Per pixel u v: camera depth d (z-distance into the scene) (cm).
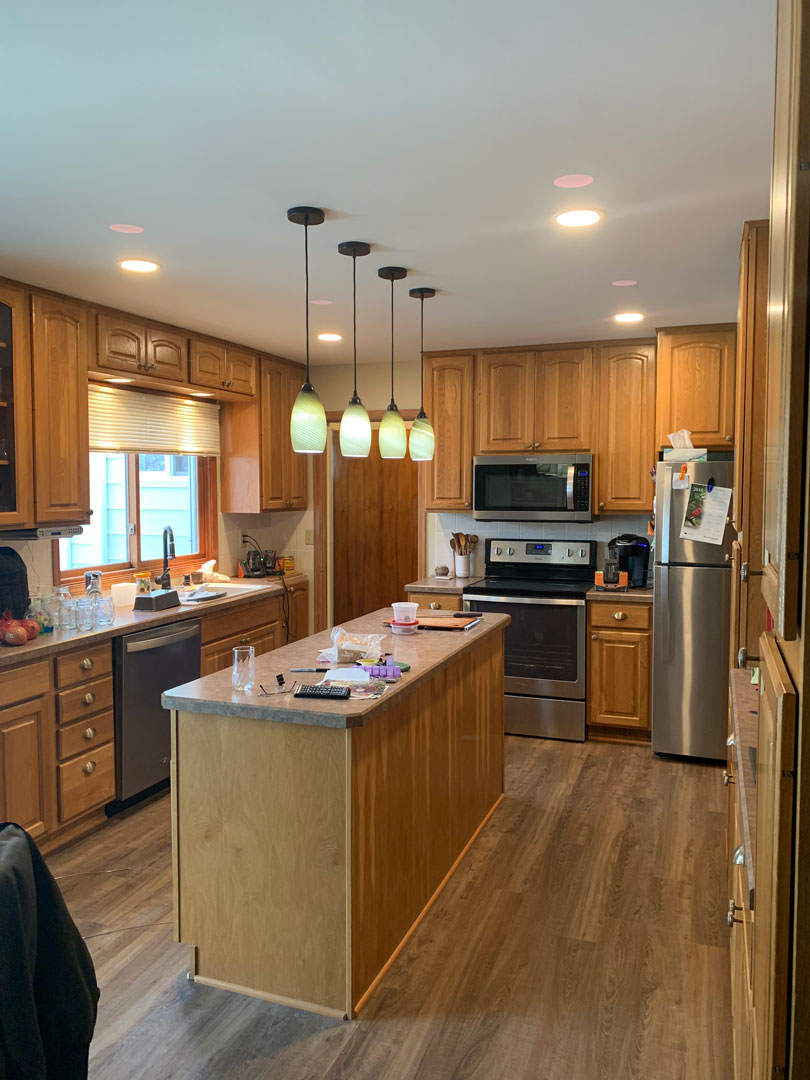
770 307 115
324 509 602
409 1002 238
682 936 270
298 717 225
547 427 499
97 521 443
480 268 330
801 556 81
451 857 316
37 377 339
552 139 208
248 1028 227
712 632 428
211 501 538
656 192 246
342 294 371
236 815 240
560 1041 220
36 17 152
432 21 155
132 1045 219
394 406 332
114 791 366
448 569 548
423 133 204
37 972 135
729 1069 209
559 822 362
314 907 233
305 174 231
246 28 156
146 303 386
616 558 505
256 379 523
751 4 149
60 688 334
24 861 130
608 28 158
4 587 341
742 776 172
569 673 472
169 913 287
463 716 329
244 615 473
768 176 233
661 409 455
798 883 82
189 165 224
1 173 229
